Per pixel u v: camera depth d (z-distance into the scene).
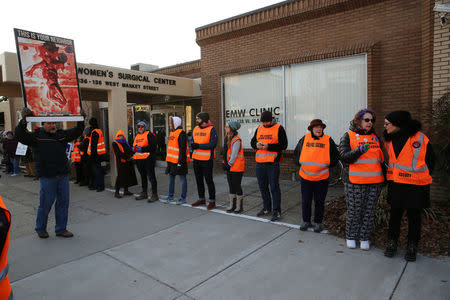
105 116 14.79
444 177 4.75
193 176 9.88
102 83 8.34
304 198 4.70
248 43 8.88
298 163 4.76
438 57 5.41
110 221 5.61
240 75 9.14
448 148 4.61
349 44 7.22
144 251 4.27
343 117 7.46
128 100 12.23
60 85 5.12
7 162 12.53
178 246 4.39
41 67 4.91
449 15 5.23
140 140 6.85
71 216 6.03
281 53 8.29
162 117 12.83
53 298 3.21
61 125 13.01
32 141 4.59
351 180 4.00
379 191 3.98
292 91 8.19
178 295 3.19
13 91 8.94
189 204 6.52
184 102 11.90
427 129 5.05
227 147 5.66
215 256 4.04
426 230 4.31
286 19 8.05
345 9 7.23
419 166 3.53
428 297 2.96
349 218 4.09
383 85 6.86
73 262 4.00
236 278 3.47
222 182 8.51
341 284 3.26
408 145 3.60
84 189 8.59
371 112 3.90
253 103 8.94
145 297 3.17
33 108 4.80
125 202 6.93
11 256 4.22
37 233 5.02
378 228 4.54
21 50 4.73
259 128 5.42
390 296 3.01
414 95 6.50
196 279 3.49
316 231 4.69
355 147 3.95
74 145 9.34
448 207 4.97
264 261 3.84
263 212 5.59
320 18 7.61
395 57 6.70
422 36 5.90
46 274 3.70
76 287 3.40
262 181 5.45
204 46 9.88
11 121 19.30
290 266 3.69
